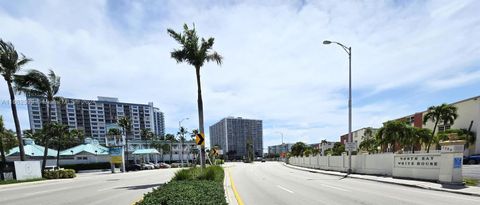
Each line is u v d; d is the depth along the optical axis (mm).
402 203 10430
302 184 18359
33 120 74438
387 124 49844
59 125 47781
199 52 21391
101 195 15438
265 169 42406
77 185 22797
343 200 11438
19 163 28156
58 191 18375
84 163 59219
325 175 26219
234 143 123438
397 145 56594
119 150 50312
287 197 12688
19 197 15828
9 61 28609
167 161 99000
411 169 17703
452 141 14797
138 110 104188
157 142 96250
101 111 92812
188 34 21625
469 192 12070
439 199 11070
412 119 63344
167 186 9773
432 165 15945
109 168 61281
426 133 48125
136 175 35938
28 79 31203
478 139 47125
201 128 21422
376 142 61188
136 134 102125
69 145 71062
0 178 26500
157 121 117438
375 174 22234
